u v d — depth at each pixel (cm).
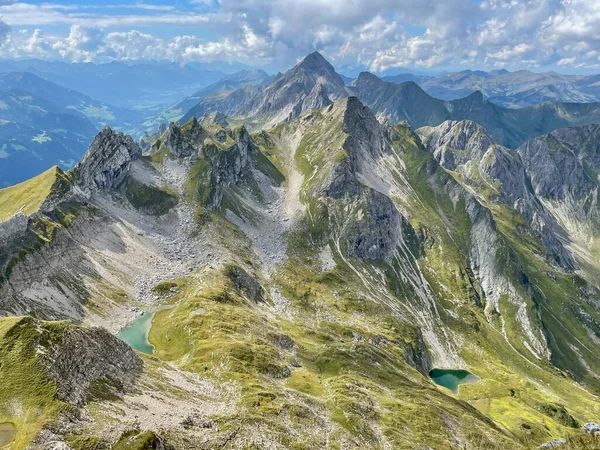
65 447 7750
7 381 9031
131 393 10744
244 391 13188
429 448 13688
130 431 8700
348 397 15375
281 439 11138
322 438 12162
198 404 11662
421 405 17150
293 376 16188
